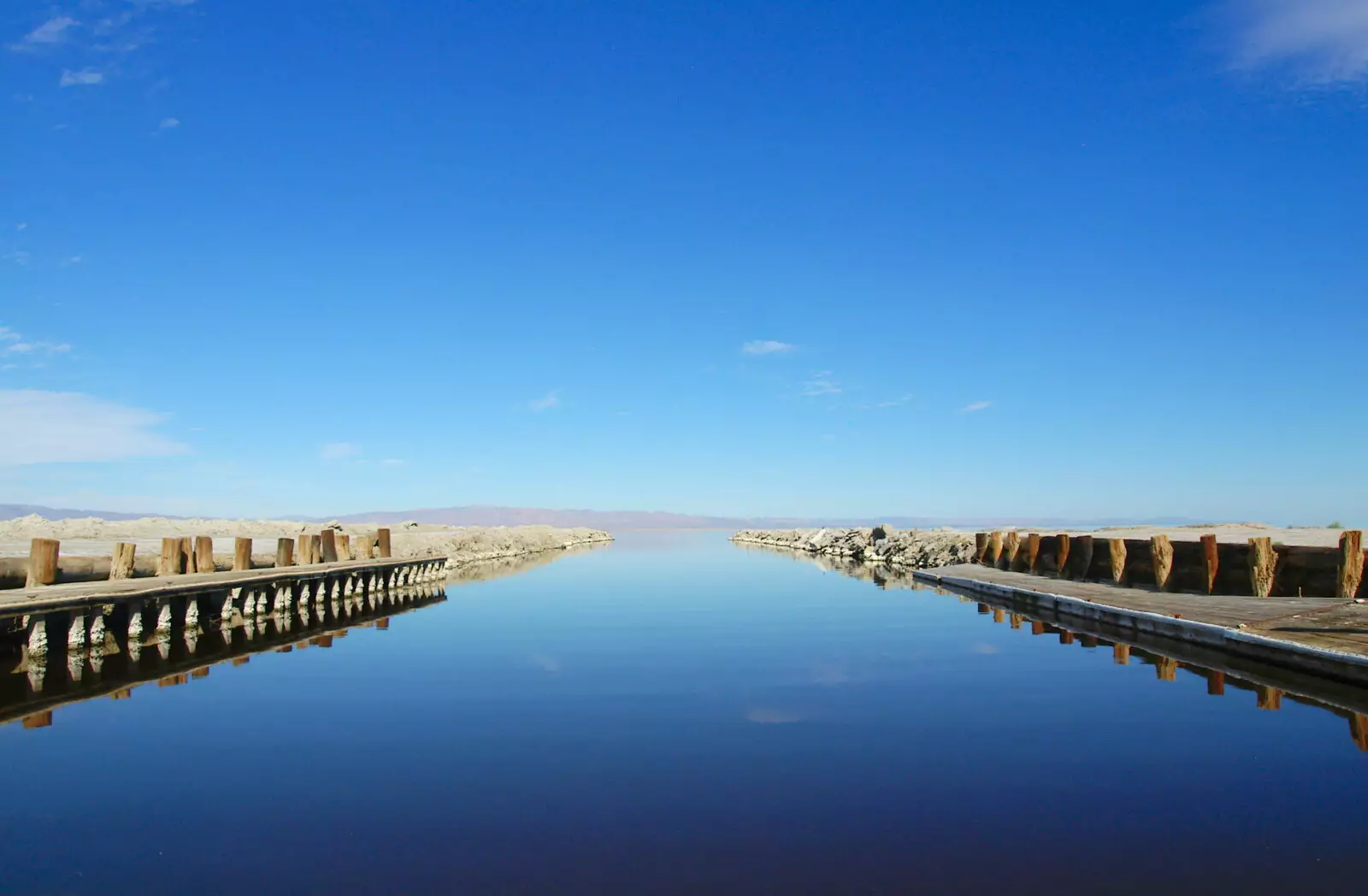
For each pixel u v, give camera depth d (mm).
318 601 25438
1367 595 15266
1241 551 18312
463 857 6484
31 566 16125
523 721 10570
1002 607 23125
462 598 27625
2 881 6180
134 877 6238
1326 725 9945
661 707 11172
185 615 19109
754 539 104000
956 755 8922
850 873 6113
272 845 6809
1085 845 6578
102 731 10469
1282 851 6430
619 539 123750
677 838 6766
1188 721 10188
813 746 9305
